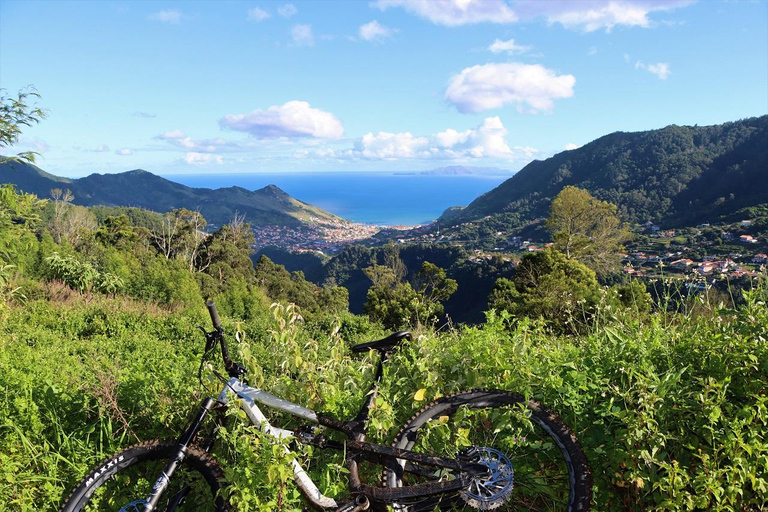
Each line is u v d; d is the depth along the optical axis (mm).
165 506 2588
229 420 2771
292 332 3410
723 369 2619
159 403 3193
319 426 2721
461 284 95688
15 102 8789
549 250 34875
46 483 2846
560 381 2717
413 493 2369
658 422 2441
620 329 3455
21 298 14242
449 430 2619
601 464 2459
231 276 48312
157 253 54906
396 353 3359
